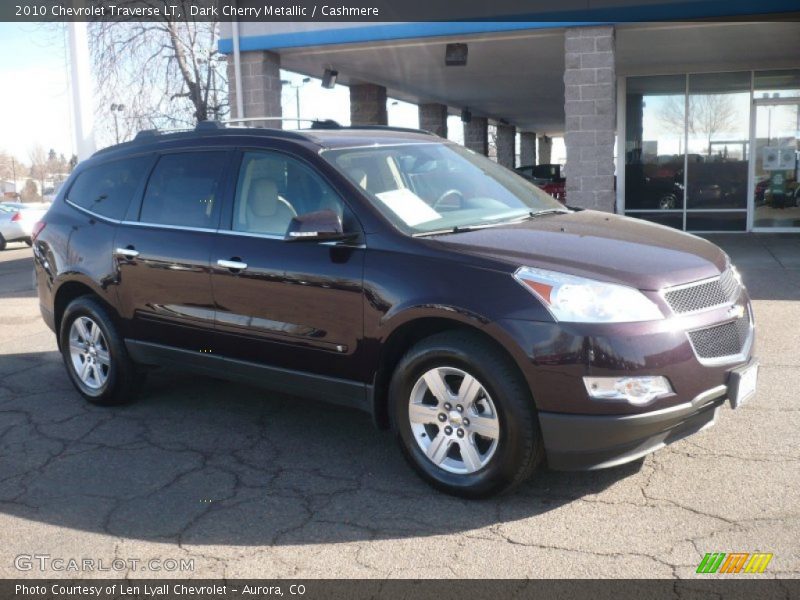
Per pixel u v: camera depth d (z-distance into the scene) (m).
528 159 38.47
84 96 12.15
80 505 4.17
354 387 4.40
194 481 4.43
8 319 9.73
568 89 11.34
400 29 12.02
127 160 5.77
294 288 4.52
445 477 4.07
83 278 5.71
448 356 3.94
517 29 11.48
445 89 19.23
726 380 3.90
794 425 4.79
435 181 4.91
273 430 5.20
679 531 3.61
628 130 16.39
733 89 15.65
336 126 5.56
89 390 5.88
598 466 3.78
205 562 3.55
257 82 13.02
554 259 3.90
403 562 3.47
